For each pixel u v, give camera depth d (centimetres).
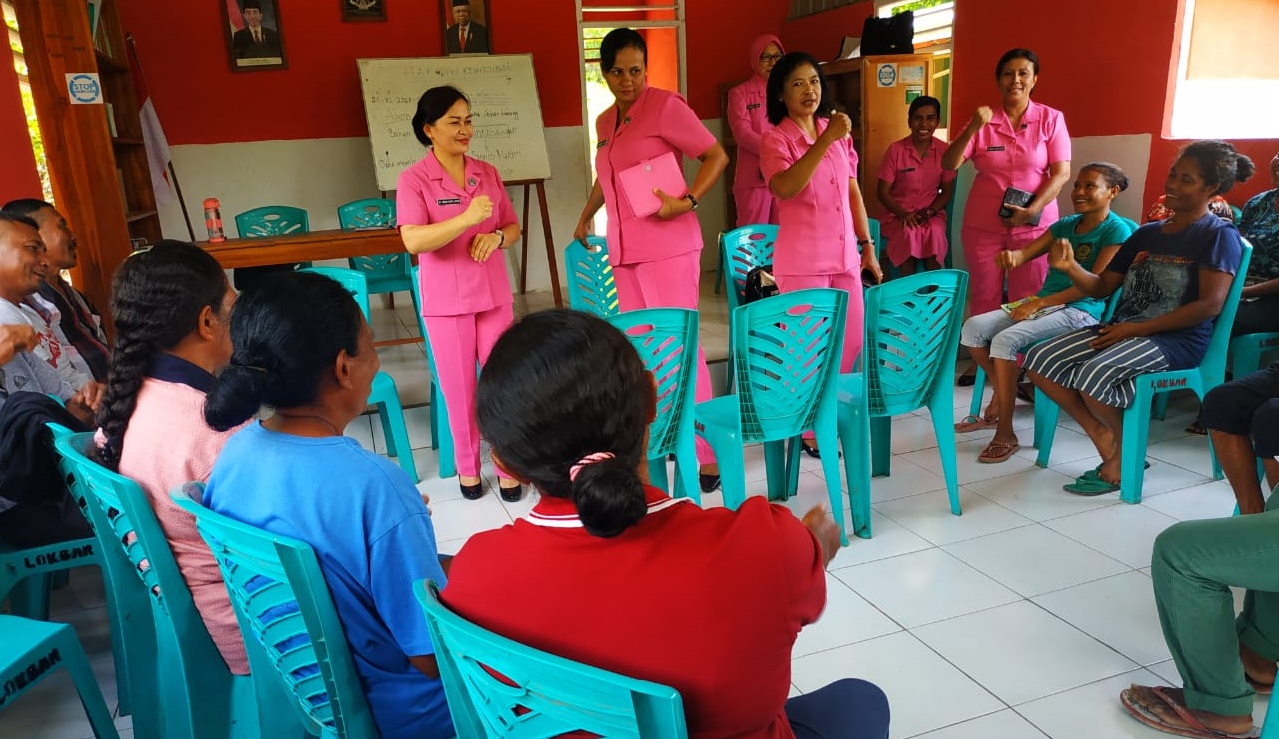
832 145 316
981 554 250
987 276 418
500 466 88
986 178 407
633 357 87
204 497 121
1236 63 398
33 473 182
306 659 119
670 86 698
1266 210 328
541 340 84
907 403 272
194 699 139
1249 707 168
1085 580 233
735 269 392
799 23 666
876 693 124
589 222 374
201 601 138
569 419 82
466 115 284
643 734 77
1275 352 331
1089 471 296
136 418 137
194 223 584
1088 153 443
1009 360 313
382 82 578
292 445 114
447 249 291
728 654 80
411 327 550
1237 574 156
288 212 539
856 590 234
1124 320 296
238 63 571
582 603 81
